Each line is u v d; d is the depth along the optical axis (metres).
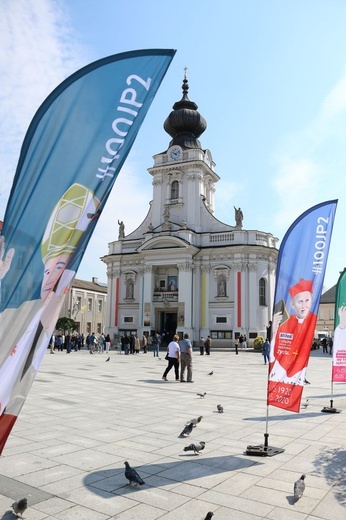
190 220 51.59
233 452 7.67
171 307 49.75
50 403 12.41
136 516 5.07
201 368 26.08
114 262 54.47
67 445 8.01
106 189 4.40
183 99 56.97
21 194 4.12
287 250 8.40
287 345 8.19
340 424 10.05
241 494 5.76
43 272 4.10
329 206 8.55
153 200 53.97
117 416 10.67
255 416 10.91
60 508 5.28
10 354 3.90
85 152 4.35
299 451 7.79
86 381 17.94
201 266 50.41
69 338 41.59
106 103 4.48
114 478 6.30
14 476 6.36
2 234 4.01
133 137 4.54
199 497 5.65
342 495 5.76
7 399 3.84
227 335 48.12
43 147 4.24
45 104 4.29
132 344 41.12
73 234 4.24
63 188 4.25
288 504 5.45
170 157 53.69
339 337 12.22
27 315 4.00
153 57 4.69
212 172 55.56
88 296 73.88
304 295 8.32
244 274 48.66
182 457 7.34
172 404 12.54
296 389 7.99
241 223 50.03
